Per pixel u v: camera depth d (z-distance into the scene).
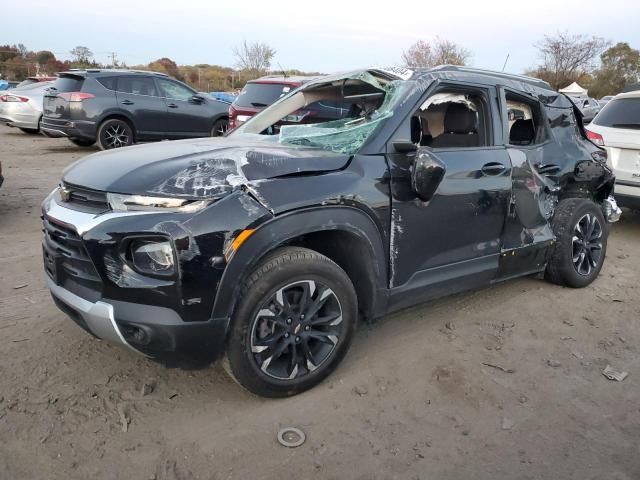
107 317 2.52
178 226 2.44
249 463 2.46
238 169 2.68
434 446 2.64
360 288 3.19
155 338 2.50
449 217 3.44
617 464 2.57
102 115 10.99
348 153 3.05
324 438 2.65
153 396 2.92
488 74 3.93
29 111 13.73
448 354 3.52
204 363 2.65
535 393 3.14
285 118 4.32
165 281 2.46
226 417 2.78
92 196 2.65
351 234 2.95
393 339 3.69
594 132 6.61
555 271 4.64
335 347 3.04
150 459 2.46
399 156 3.17
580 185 4.66
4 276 4.43
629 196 6.35
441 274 3.53
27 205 6.89
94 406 2.80
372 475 2.43
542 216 4.27
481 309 4.27
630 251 6.20
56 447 2.50
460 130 3.85
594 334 3.94
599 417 2.94
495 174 3.71
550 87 4.55
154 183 2.55
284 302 2.77
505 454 2.61
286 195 2.68
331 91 4.14
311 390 3.04
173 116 11.93
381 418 2.83
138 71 11.62
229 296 2.56
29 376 3.03
